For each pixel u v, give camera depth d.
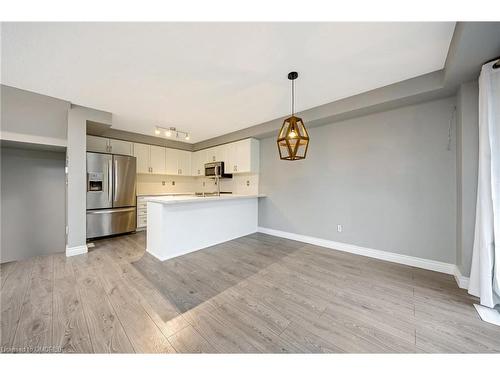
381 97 2.53
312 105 3.09
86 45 1.74
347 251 3.21
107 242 3.71
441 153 2.44
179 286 2.10
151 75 2.23
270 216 4.32
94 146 4.12
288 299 1.87
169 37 1.66
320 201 3.53
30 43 1.70
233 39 1.68
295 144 1.94
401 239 2.72
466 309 1.71
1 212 3.51
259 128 3.99
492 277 1.74
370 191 2.97
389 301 1.83
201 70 2.14
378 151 2.89
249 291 2.01
